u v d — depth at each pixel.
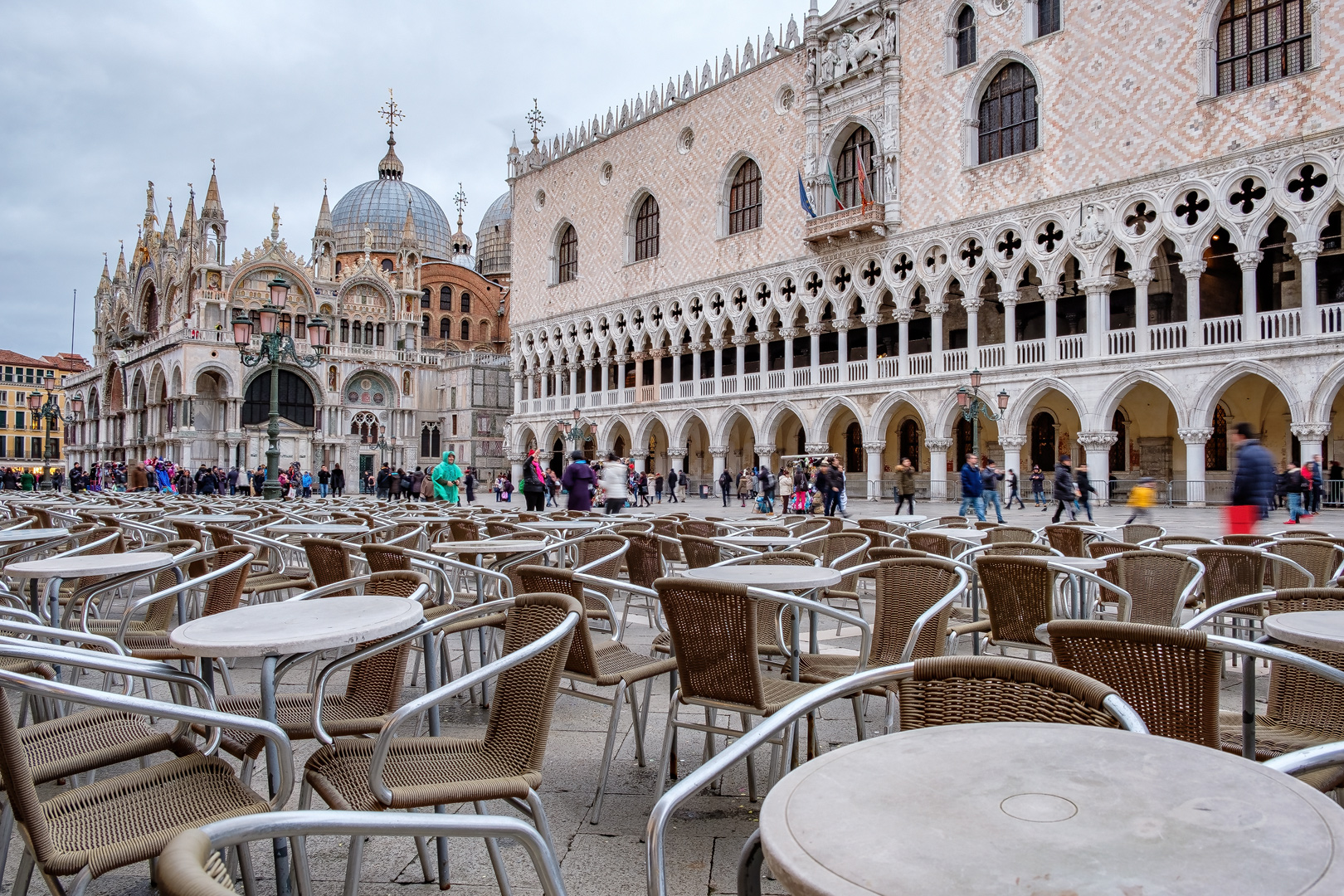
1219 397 34.22
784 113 49.62
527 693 4.73
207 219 76.31
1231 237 33.34
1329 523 26.81
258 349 75.25
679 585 5.76
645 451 58.50
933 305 42.81
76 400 108.31
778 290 50.03
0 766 3.46
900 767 2.89
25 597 10.56
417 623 5.36
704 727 5.84
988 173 40.56
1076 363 37.31
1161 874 2.17
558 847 5.41
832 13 47.69
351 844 4.28
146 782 4.32
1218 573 9.26
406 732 7.49
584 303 63.47
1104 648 4.28
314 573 8.47
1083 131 37.38
